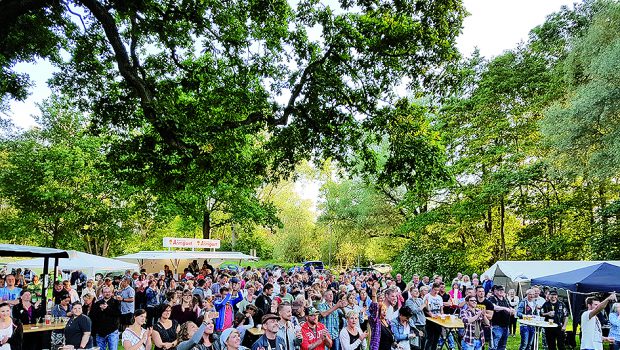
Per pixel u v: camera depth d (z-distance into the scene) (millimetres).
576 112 19828
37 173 32188
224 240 52719
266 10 13055
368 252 43406
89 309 10680
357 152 14953
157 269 28641
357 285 14898
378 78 13586
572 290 13266
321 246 53219
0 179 32000
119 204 34844
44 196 30969
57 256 12703
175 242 26000
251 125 13570
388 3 12602
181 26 13086
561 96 26188
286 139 14023
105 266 18625
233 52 13930
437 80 13625
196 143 11906
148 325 13891
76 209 32500
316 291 11672
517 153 26609
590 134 20625
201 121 12992
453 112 29734
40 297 13078
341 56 13000
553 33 28312
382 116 13609
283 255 53500
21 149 33938
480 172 29328
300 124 13828
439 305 12055
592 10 26062
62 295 13125
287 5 13227
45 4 10406
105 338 10117
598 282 12977
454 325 10555
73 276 22656
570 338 13492
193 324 6820
